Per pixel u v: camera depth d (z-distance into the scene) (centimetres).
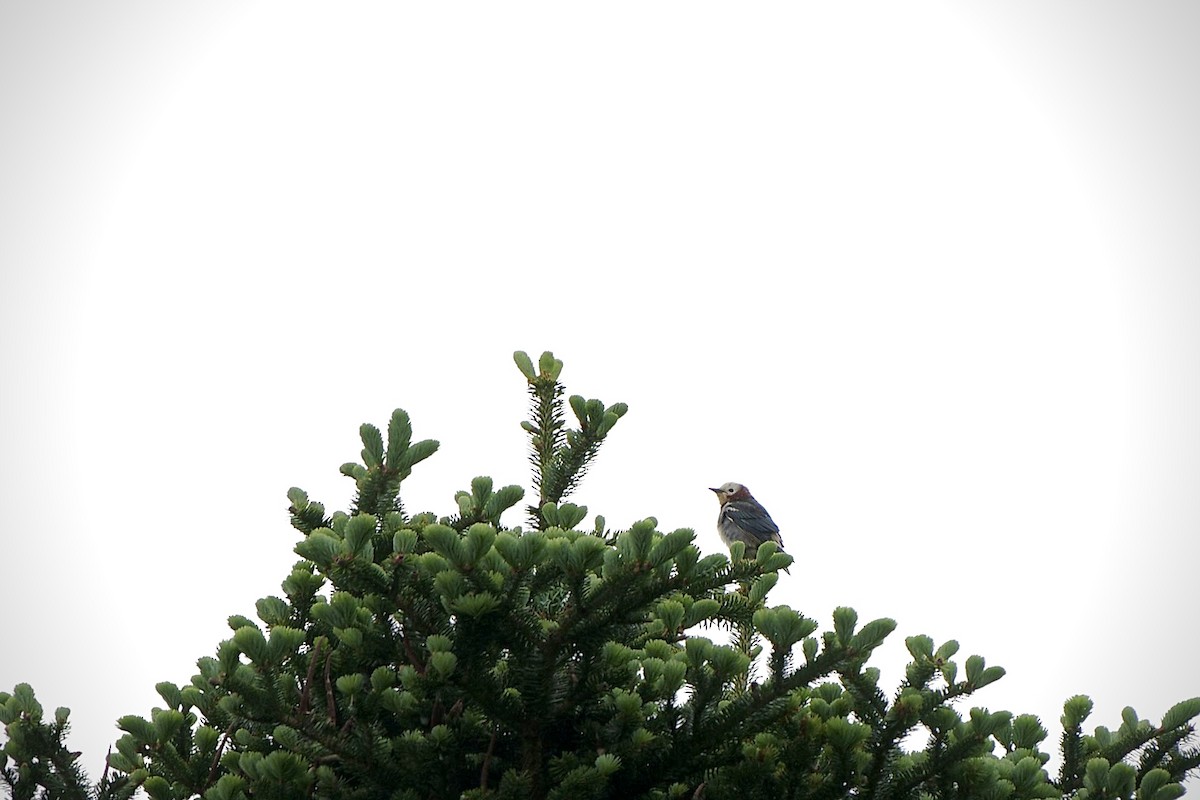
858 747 1112
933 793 1098
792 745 1091
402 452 1261
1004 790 1074
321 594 1280
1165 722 1248
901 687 1122
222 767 1145
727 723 1052
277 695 1021
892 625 1017
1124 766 1134
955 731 1098
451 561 962
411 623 1048
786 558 1102
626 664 1048
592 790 1016
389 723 1155
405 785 1066
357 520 1012
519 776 1027
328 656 1073
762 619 1020
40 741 1189
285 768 1015
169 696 1162
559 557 969
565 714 1098
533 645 1011
